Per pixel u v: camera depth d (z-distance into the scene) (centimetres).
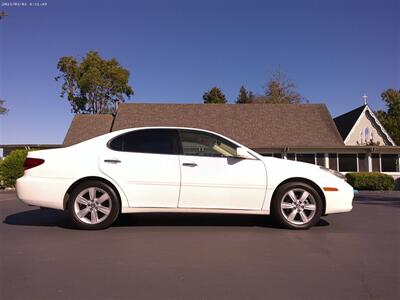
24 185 630
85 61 5112
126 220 730
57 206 629
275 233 620
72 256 489
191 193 634
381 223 718
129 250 516
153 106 3017
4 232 625
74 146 649
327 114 3009
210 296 363
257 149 2638
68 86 5181
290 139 2755
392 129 4078
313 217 645
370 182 2317
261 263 463
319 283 398
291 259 480
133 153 643
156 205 634
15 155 1975
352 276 420
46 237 588
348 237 596
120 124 2828
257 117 2958
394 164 2703
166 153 646
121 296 363
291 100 4866
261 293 371
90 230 633
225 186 637
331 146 2606
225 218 754
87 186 632
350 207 654
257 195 642
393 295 368
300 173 648
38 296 363
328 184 649
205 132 663
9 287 385
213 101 6050
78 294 368
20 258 481
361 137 2988
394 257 490
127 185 630
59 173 629
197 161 642
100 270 436
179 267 446
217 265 455
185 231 632
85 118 3058
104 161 633
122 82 5162
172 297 361
